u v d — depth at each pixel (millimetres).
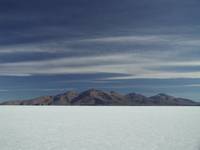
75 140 19469
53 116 43531
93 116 43938
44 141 19172
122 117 41219
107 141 19062
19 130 25156
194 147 17078
